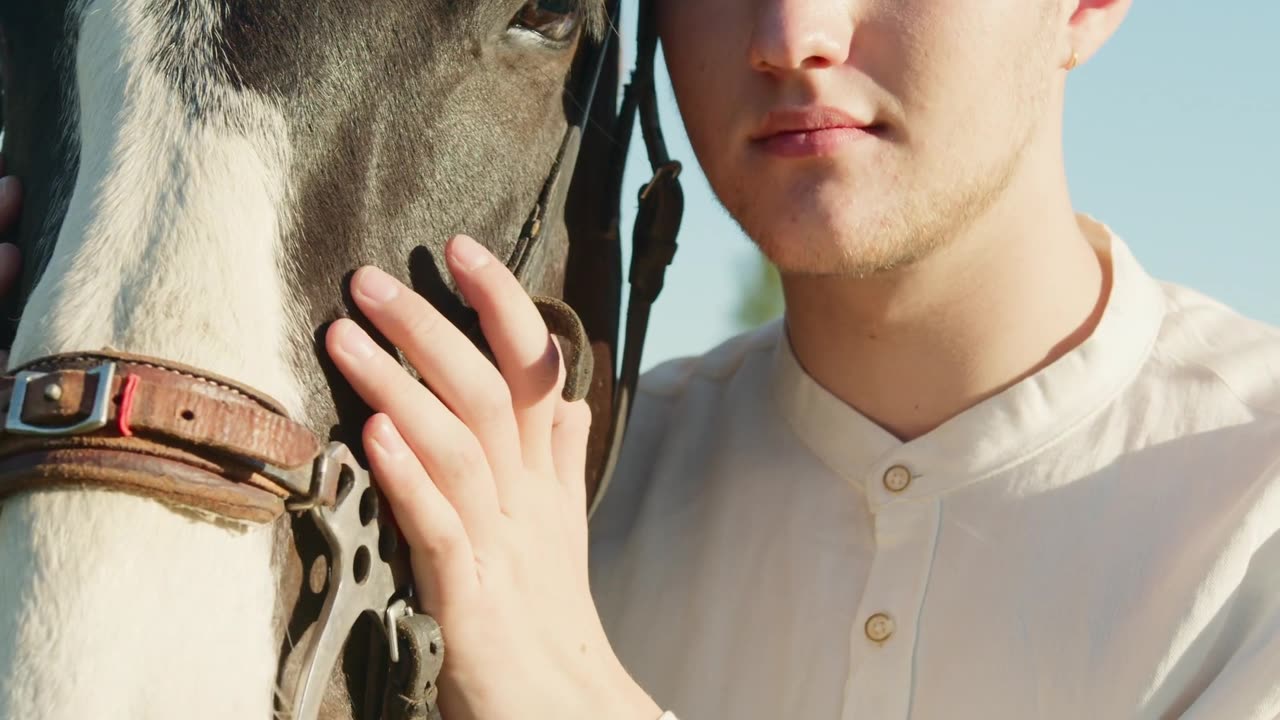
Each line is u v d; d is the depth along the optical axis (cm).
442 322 121
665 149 164
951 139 137
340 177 113
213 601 96
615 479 190
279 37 110
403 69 119
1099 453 154
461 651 125
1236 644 144
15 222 121
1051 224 156
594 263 163
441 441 120
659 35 159
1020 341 156
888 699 150
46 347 98
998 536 152
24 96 120
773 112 136
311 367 110
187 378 97
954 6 133
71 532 93
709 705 163
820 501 164
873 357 159
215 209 103
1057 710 144
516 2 127
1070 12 149
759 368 185
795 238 138
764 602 164
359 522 111
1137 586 146
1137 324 160
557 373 133
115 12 109
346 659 116
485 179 129
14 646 91
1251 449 150
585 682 133
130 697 90
